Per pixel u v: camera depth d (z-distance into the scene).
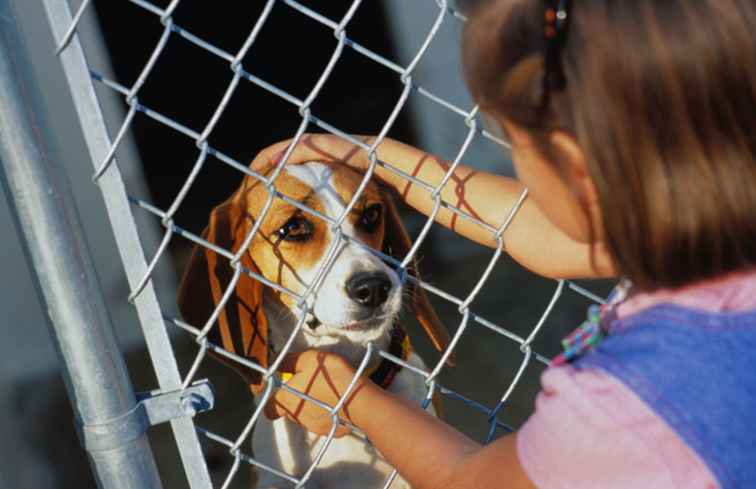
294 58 11.05
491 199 1.96
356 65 10.77
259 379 2.57
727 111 1.09
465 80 1.26
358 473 2.61
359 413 1.72
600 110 1.12
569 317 4.71
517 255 1.89
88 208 5.04
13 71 1.29
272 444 2.63
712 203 1.12
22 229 1.34
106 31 10.99
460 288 5.16
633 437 1.14
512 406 4.05
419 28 5.78
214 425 4.35
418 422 1.62
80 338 1.38
